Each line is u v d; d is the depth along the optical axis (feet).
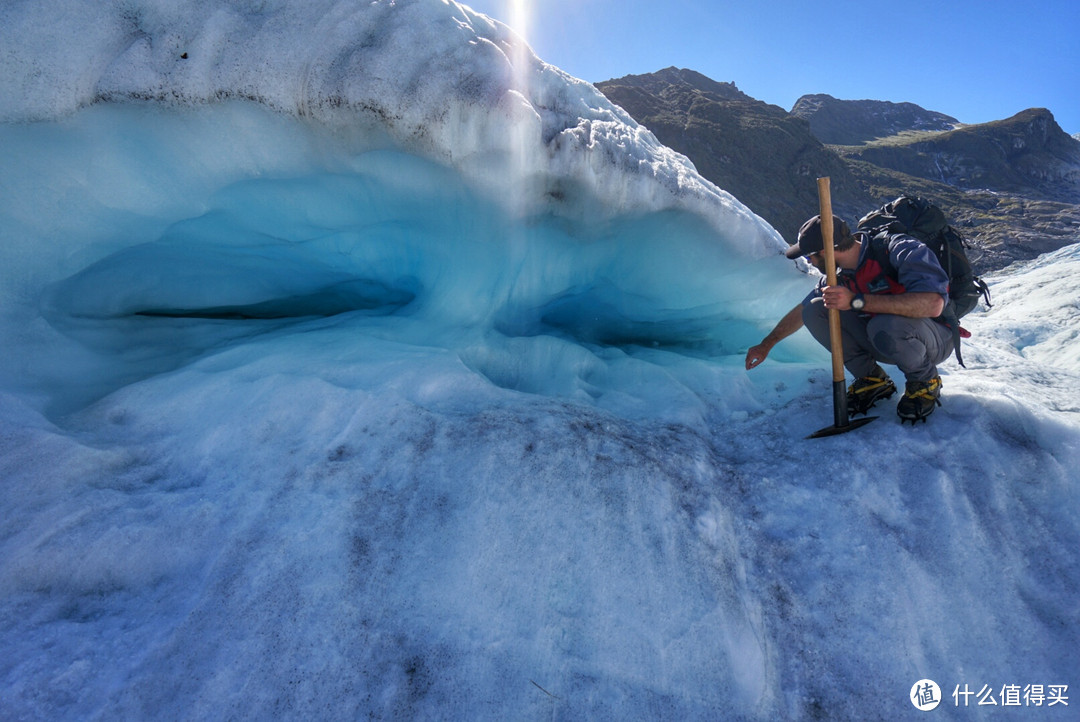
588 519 6.39
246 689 4.87
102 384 8.13
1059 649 5.63
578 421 7.71
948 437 7.34
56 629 5.10
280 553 5.76
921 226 7.45
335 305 12.57
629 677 5.37
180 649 5.04
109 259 8.91
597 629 5.62
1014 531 6.45
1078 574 6.11
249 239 9.46
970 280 7.48
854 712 5.32
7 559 5.50
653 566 6.09
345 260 10.36
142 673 4.84
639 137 9.50
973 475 6.89
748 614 5.90
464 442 7.06
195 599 5.41
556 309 11.71
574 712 5.11
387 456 6.86
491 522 6.25
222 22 7.11
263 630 5.22
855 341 8.18
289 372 8.04
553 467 6.84
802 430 8.42
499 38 8.25
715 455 7.97
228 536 5.91
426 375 8.09
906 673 5.53
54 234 7.82
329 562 5.75
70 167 7.39
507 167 7.59
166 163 7.69
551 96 8.46
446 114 7.16
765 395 9.82
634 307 11.74
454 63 7.40
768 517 6.85
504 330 10.50
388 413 7.34
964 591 6.03
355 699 4.96
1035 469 6.93
